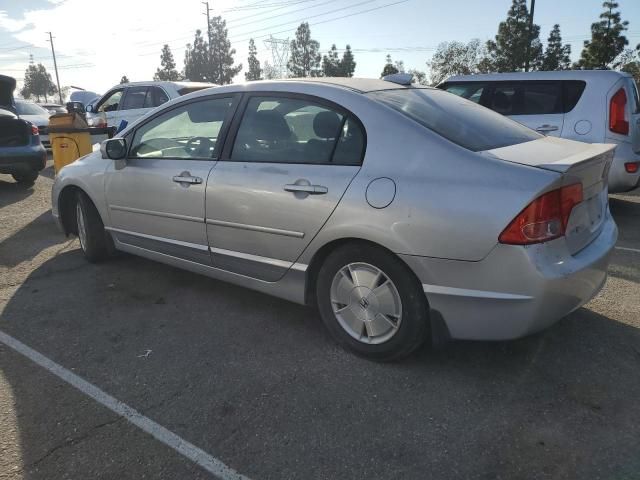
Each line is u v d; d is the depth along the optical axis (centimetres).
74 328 347
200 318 361
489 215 243
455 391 270
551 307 250
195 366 299
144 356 310
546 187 239
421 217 258
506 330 255
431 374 286
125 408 260
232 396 270
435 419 248
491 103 641
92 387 278
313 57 6303
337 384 279
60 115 734
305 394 270
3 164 802
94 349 319
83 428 245
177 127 379
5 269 460
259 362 302
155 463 222
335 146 297
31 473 216
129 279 435
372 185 275
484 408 255
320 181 293
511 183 244
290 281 322
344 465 220
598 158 273
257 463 222
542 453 224
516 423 244
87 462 223
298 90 321
